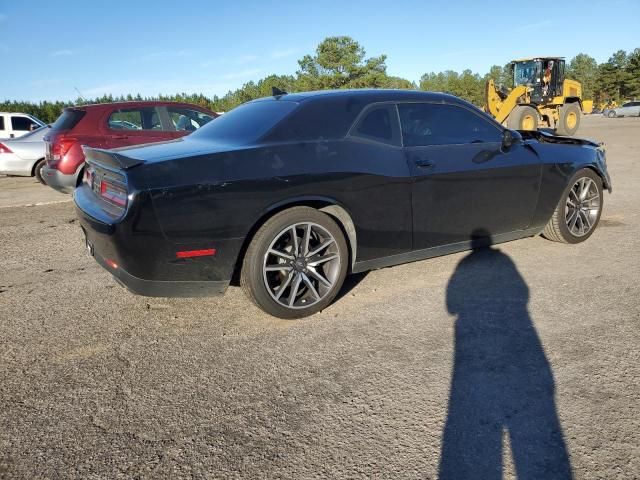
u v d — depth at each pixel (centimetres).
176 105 825
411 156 378
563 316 338
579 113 2131
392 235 373
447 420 232
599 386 256
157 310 366
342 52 4306
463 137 416
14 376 277
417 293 386
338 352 298
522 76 2080
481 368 276
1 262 487
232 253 312
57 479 200
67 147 711
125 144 752
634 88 8762
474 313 347
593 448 211
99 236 306
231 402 250
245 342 314
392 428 228
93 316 356
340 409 242
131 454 214
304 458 210
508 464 203
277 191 318
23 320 350
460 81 8406
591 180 500
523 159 440
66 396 257
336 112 362
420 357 290
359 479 197
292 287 336
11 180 1165
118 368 285
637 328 318
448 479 196
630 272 419
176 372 280
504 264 448
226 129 378
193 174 299
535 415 234
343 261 351
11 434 228
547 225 491
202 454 213
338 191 340
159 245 294
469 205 410
